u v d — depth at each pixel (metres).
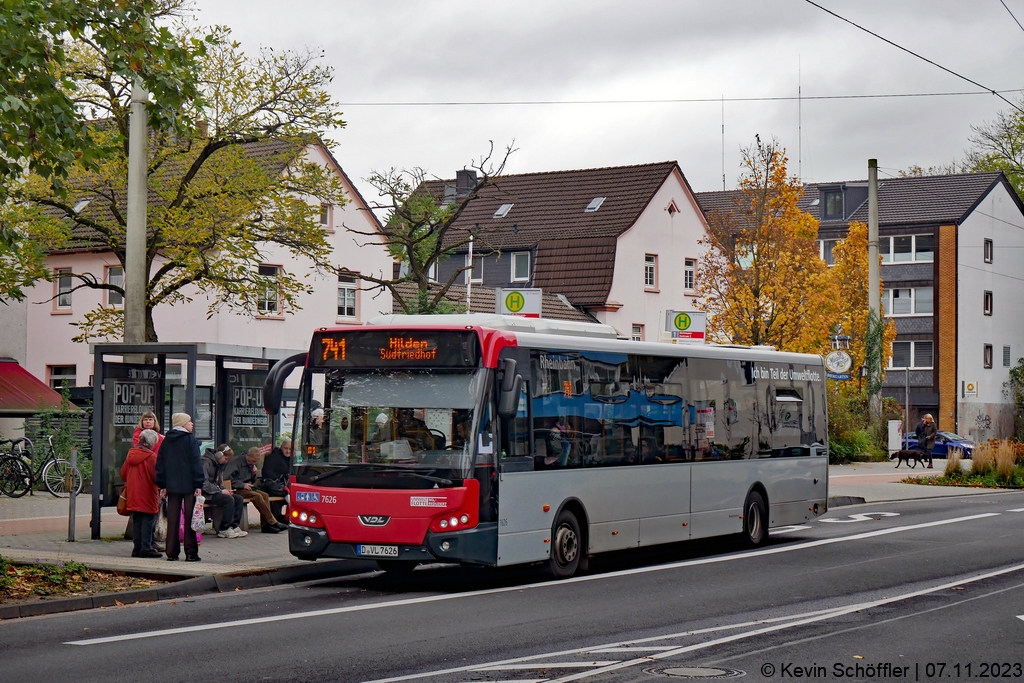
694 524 18.55
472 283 56.44
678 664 9.45
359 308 46.09
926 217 74.94
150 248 29.39
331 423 14.81
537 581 15.44
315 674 8.95
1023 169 75.94
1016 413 78.62
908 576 15.74
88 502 25.75
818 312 40.09
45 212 31.00
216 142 29.70
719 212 40.53
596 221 57.75
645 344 17.73
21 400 35.53
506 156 31.41
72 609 12.67
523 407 15.12
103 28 16.34
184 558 16.17
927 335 74.56
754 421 20.33
